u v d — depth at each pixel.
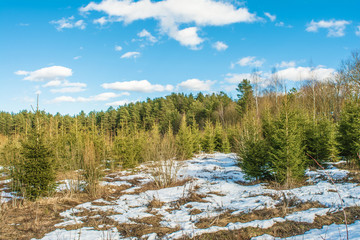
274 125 10.29
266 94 28.06
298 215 5.74
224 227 5.48
